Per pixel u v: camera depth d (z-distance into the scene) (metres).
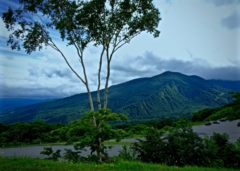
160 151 11.96
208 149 11.91
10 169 7.90
